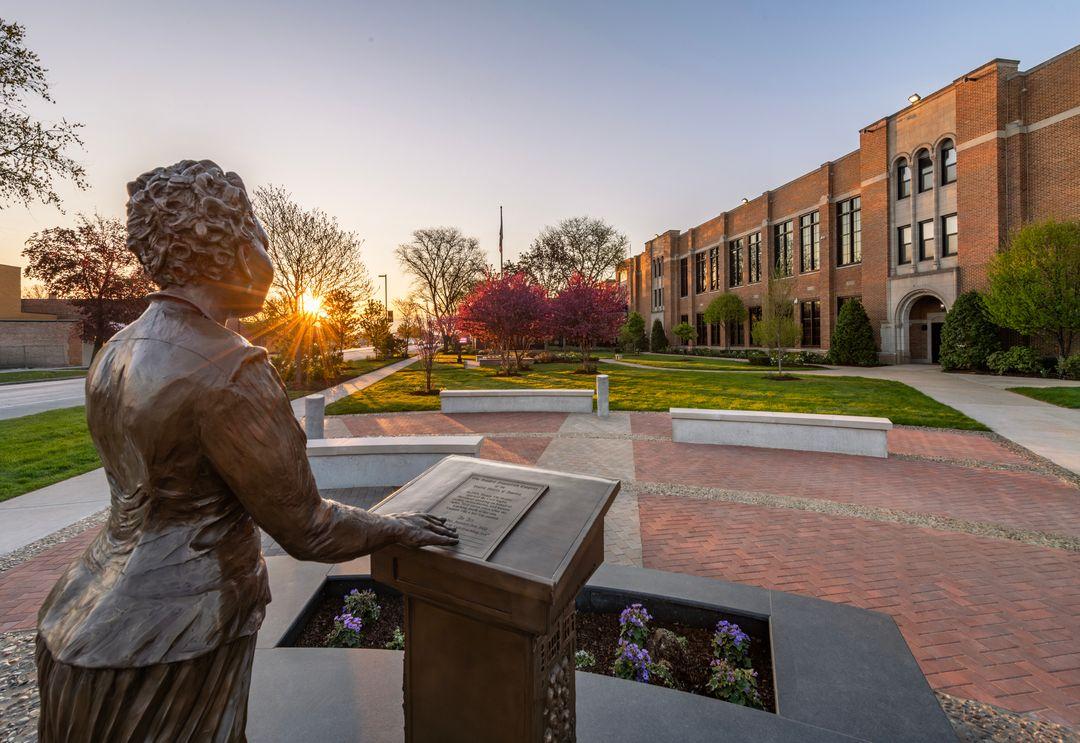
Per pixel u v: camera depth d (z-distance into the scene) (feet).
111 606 3.68
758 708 8.91
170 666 3.71
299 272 74.13
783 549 16.72
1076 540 17.31
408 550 5.59
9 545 17.48
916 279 87.76
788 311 83.30
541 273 187.73
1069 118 69.56
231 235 4.14
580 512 6.01
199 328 4.00
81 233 119.96
